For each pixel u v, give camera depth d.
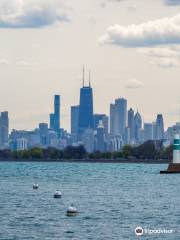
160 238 154.62
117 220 177.88
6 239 152.38
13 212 194.25
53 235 156.88
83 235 157.00
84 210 198.12
